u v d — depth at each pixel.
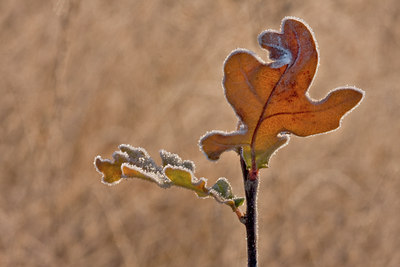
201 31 2.59
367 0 2.83
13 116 2.41
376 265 2.18
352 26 2.79
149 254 2.21
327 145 2.54
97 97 2.46
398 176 2.39
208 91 2.51
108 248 2.23
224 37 2.53
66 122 2.40
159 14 2.63
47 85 2.39
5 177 2.33
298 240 2.25
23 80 2.44
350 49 2.78
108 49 2.53
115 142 2.40
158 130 2.41
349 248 2.22
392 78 2.67
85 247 2.21
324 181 2.40
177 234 2.24
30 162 2.32
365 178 2.41
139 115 2.46
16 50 2.53
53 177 2.28
